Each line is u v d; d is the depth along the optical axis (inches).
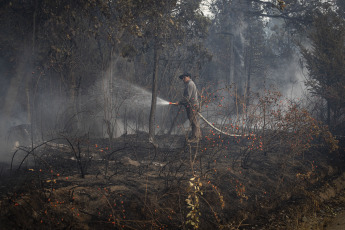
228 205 173.9
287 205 198.4
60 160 200.4
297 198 209.8
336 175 259.6
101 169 188.4
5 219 114.7
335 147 257.3
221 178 193.0
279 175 222.8
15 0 251.1
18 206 121.3
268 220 177.5
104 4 256.8
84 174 173.8
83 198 140.0
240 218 170.4
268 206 191.0
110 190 150.7
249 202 184.7
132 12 277.6
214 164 219.1
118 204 143.3
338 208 204.5
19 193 132.0
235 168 215.0
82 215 133.1
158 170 196.7
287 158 245.8
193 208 140.7
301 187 218.1
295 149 252.4
